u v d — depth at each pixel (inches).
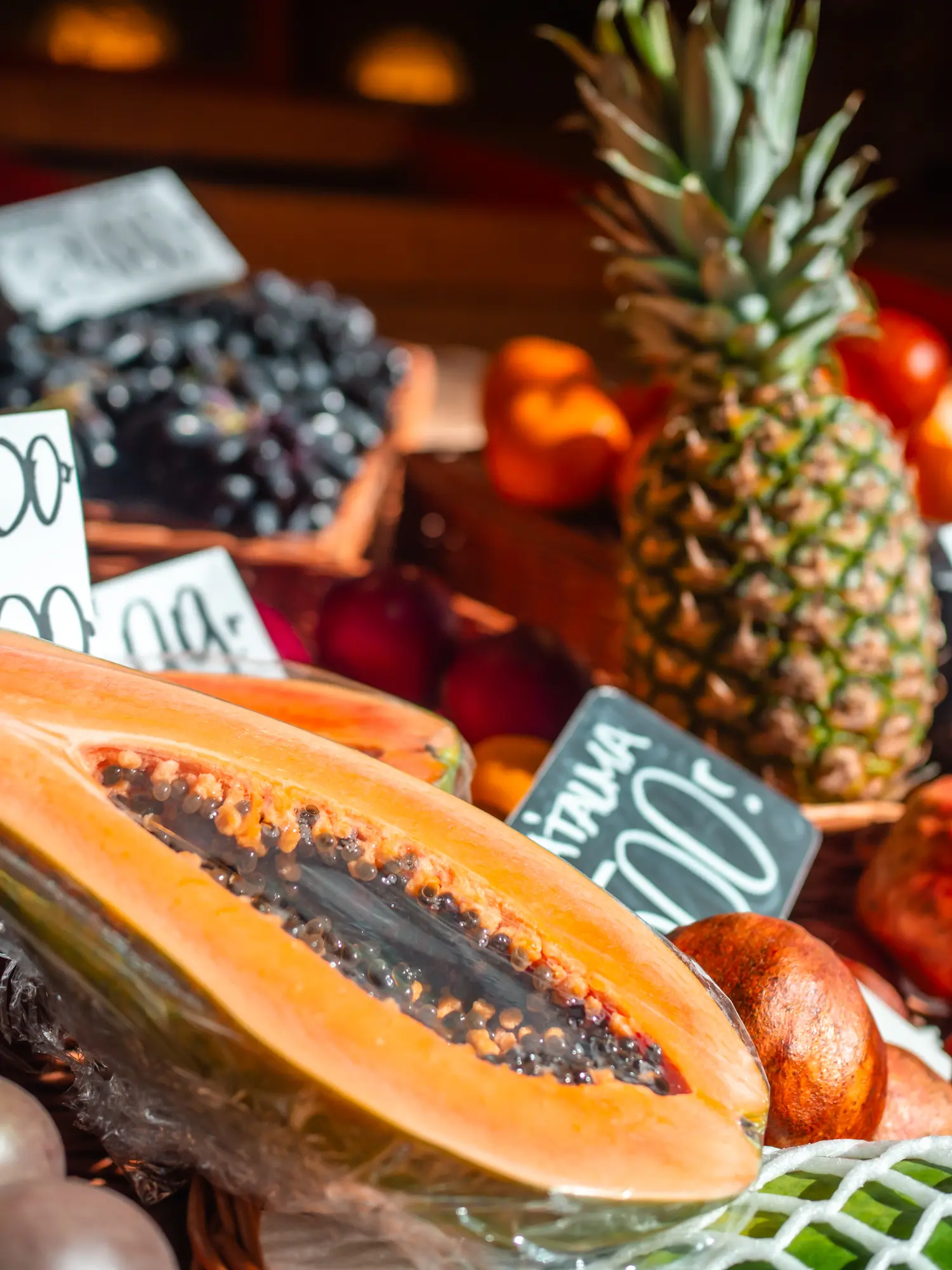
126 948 12.6
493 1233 13.0
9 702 14.2
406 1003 14.2
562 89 172.4
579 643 32.2
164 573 22.6
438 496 36.1
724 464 24.5
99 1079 14.9
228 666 20.3
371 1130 12.4
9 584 17.7
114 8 163.5
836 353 32.4
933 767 27.2
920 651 24.9
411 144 147.5
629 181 26.0
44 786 13.3
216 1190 15.3
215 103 140.3
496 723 25.9
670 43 26.0
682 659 24.8
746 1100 14.3
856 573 24.1
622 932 15.2
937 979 21.0
